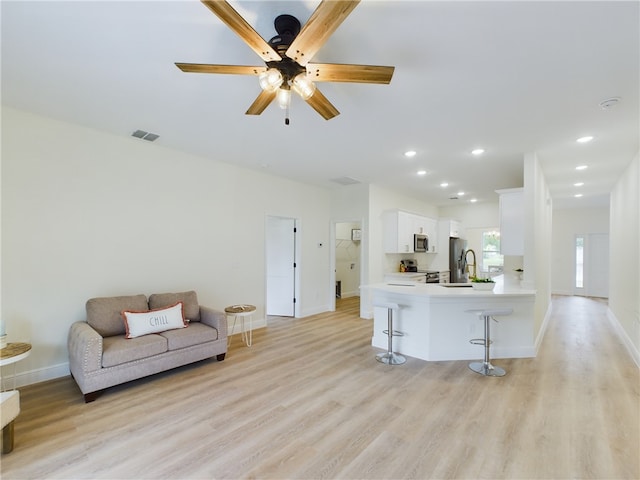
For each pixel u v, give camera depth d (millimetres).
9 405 2041
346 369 3512
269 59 1805
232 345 4363
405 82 2432
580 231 9008
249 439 2240
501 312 3471
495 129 3332
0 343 2566
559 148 3895
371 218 6234
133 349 2982
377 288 4195
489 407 2682
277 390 2992
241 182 5020
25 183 3051
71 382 3129
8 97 2756
